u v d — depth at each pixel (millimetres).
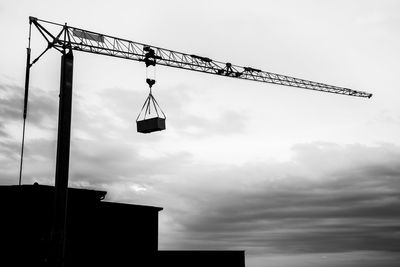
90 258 35719
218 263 43656
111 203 38000
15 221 33281
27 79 32750
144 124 35594
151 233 40469
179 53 50094
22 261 32531
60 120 27594
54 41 33250
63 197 26203
